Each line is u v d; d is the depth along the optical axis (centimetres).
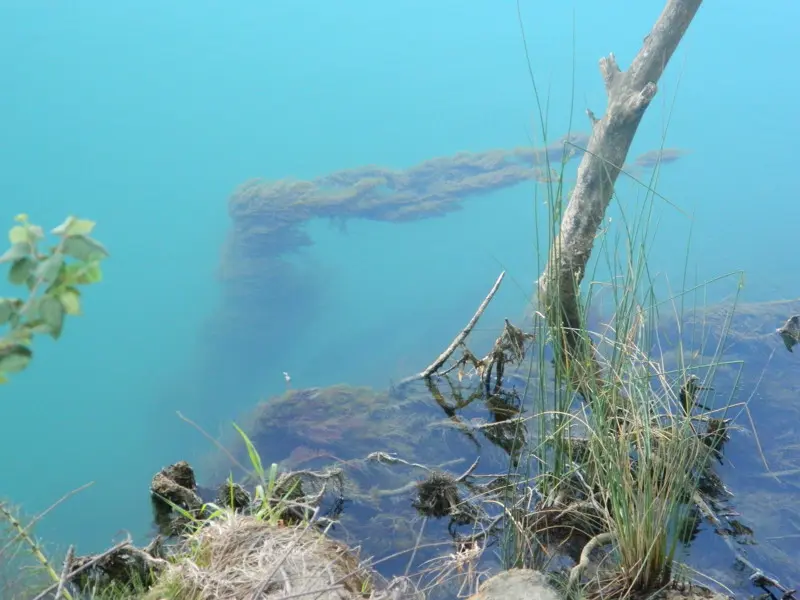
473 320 533
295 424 474
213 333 581
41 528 391
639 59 499
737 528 384
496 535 383
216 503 401
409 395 508
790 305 581
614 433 367
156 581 306
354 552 368
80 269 120
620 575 334
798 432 456
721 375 506
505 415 488
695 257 655
